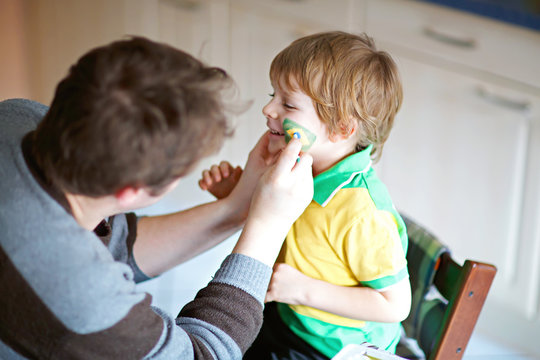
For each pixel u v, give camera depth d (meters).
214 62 2.53
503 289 2.10
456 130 2.07
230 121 0.73
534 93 1.86
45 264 0.65
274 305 1.17
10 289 0.65
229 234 1.08
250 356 1.11
